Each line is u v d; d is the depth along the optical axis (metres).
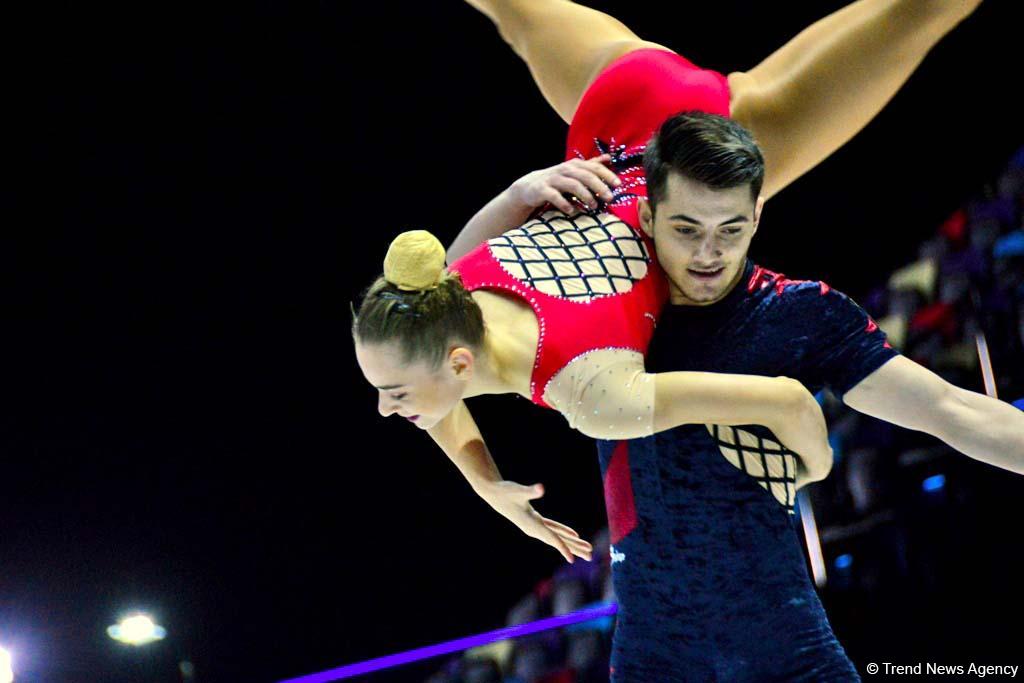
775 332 7.87
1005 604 11.12
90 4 18.25
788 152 8.62
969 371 12.79
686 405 7.10
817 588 12.10
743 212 7.25
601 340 7.22
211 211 18.44
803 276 16.61
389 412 7.44
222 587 16.86
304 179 18.39
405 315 7.03
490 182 17.94
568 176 7.96
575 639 13.70
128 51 18.33
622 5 17.33
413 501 17.16
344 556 16.95
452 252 8.65
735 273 7.66
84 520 17.14
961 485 11.87
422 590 16.73
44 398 17.75
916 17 8.32
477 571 16.72
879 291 14.18
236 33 18.28
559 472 16.81
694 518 7.92
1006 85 16.25
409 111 18.19
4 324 18.00
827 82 8.45
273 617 16.70
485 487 8.23
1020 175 13.80
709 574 7.93
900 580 11.77
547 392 7.25
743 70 17.14
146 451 17.58
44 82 18.30
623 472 8.13
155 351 18.02
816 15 16.88
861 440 12.66
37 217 18.38
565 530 8.26
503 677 14.14
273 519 17.22
